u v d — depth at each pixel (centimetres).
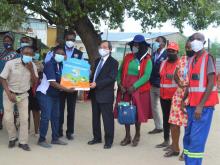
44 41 2295
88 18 1072
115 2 890
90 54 1091
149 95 650
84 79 640
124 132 755
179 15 944
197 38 482
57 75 638
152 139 708
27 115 614
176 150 600
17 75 595
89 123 833
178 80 562
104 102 634
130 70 641
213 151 637
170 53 621
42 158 576
